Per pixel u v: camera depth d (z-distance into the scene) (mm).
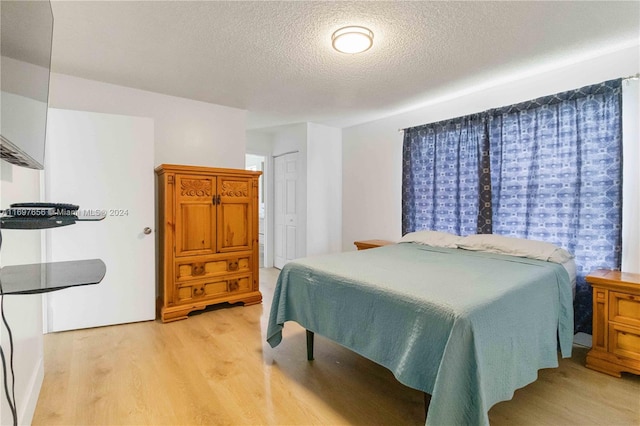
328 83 3021
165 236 2963
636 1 1787
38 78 1251
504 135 3002
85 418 1622
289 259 5117
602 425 1595
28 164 1321
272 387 1922
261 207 7605
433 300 1463
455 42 2248
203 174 3150
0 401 1212
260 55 2439
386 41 2225
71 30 2086
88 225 2738
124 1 1776
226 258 3305
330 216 4945
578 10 1881
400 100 3545
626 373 2104
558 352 2340
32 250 1822
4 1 934
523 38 2199
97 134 2773
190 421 1612
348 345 1819
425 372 1389
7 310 1355
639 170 2332
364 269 2086
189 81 2980
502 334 1464
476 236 2941
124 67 2672
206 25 2029
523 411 1707
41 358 1929
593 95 2475
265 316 3121
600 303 2148
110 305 2842
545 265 2217
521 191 2902
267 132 5371
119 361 2205
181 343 2508
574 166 2576
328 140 4887
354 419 1643
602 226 2430
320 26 2039
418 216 3807
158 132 3334
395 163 4180
